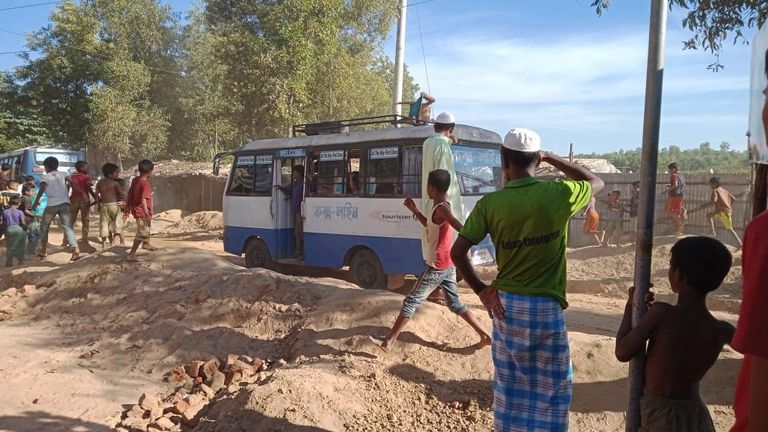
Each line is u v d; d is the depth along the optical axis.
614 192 16.06
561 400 3.22
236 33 20.08
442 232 5.35
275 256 12.12
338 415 4.52
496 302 3.28
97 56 34.41
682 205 15.53
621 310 9.98
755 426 1.75
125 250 9.68
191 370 5.84
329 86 20.39
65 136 36.12
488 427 4.52
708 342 2.86
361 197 10.48
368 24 27.25
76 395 5.55
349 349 5.64
